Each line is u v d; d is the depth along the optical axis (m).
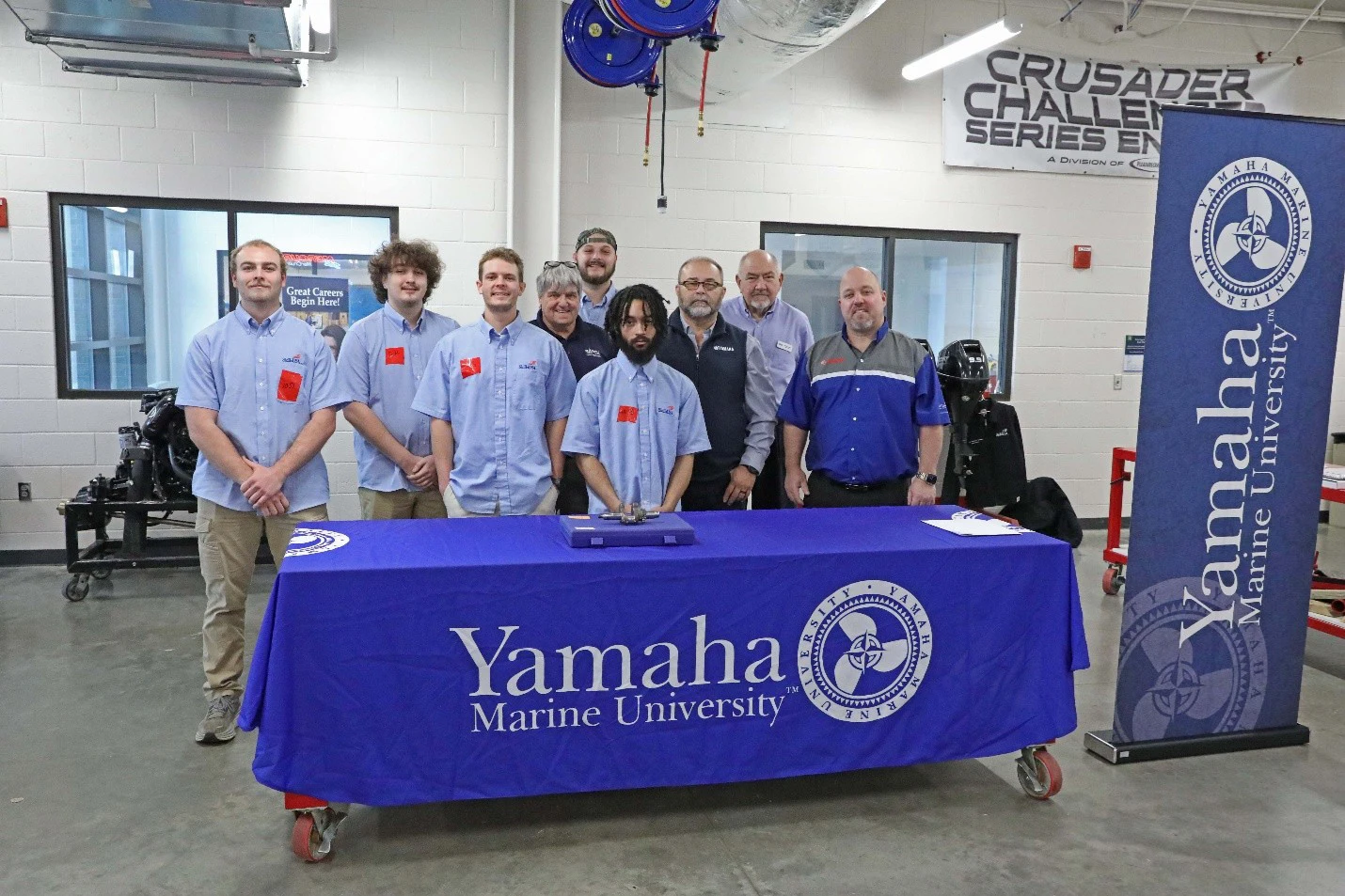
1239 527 2.99
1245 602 3.04
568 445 3.08
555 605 2.36
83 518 4.79
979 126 6.24
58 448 5.37
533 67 5.48
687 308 3.52
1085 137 6.41
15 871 2.29
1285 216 2.90
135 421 5.43
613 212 5.81
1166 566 2.94
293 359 3.12
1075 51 6.33
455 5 5.48
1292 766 2.97
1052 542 2.67
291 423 3.12
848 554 2.51
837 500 3.54
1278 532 3.03
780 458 4.05
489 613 2.32
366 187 5.50
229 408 3.06
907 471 3.58
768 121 5.95
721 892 2.22
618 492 3.08
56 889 2.22
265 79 4.82
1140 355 6.70
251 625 4.37
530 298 5.59
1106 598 5.02
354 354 3.52
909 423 3.56
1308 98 6.68
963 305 6.50
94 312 5.42
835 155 6.07
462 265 5.65
